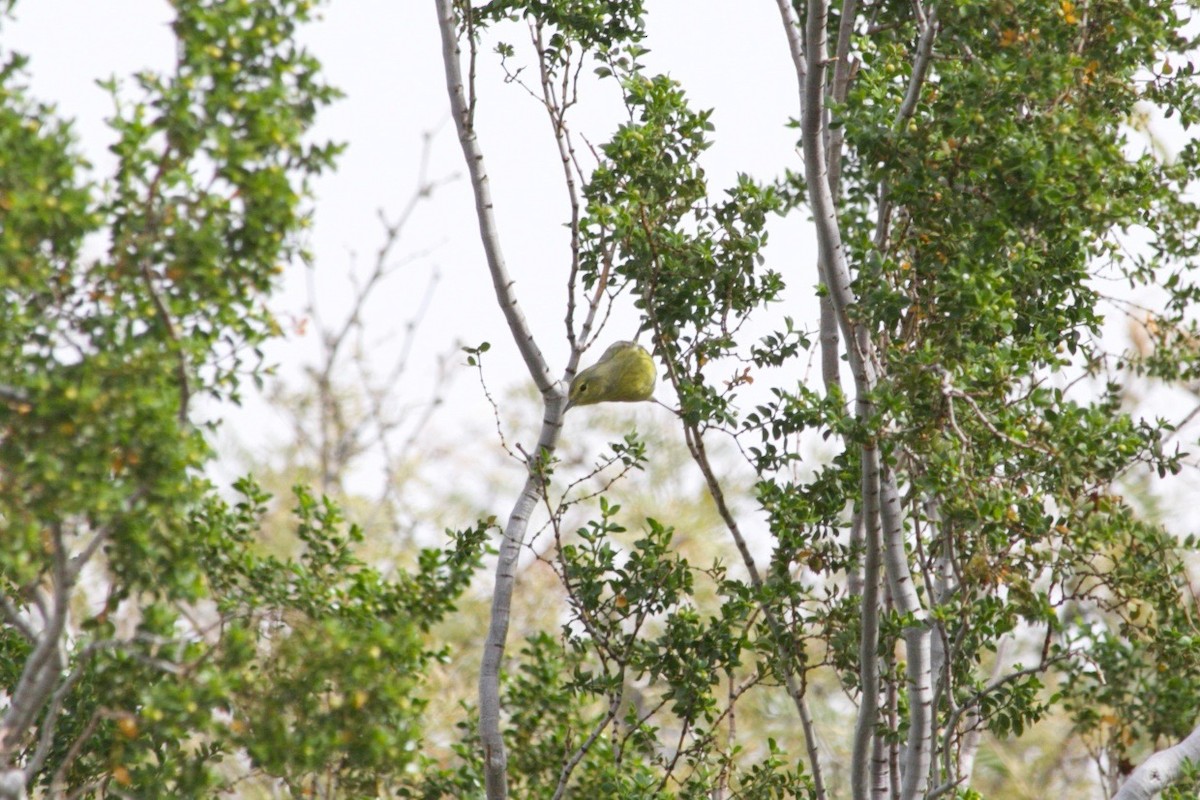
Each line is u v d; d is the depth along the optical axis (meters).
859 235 11.11
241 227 7.99
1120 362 14.77
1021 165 10.19
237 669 8.04
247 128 7.90
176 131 7.73
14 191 7.39
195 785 8.66
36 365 7.77
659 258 11.97
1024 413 10.70
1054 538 11.62
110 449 7.51
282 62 8.09
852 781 11.37
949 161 10.52
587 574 11.94
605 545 11.99
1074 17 10.40
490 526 11.52
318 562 9.89
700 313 12.01
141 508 7.72
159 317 7.87
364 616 9.54
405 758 8.36
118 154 7.71
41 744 8.18
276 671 8.40
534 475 11.62
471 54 11.39
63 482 7.34
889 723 11.38
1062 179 10.35
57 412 7.34
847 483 11.57
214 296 7.93
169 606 8.98
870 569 10.76
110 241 7.86
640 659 12.16
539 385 11.63
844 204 15.84
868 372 10.89
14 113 7.62
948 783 10.70
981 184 10.54
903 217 11.66
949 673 10.85
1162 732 14.35
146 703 7.82
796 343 12.17
